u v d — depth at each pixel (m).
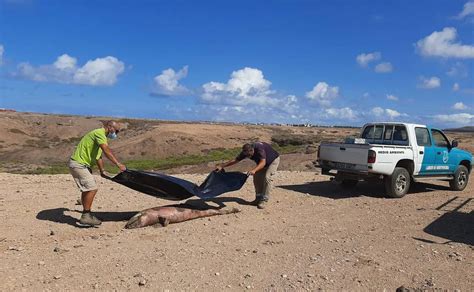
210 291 5.15
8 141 73.69
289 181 13.85
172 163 31.77
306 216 9.15
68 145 61.59
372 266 6.06
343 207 10.18
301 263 6.11
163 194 8.76
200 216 8.53
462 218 9.16
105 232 7.46
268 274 5.69
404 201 11.09
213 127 81.12
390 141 12.45
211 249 6.65
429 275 5.79
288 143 56.34
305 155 24.23
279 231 7.86
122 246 6.68
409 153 11.78
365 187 13.09
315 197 11.29
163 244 6.84
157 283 5.32
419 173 12.14
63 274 5.53
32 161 53.25
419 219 9.02
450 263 6.28
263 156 9.30
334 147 11.82
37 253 6.28
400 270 5.93
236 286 5.30
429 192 12.72
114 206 9.32
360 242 7.26
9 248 6.44
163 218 7.93
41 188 11.19
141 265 5.89
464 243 7.34
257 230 7.88
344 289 5.29
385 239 7.48
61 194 10.38
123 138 66.62
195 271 5.72
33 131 83.81
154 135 62.03
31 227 7.57
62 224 7.80
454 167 13.02
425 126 12.41
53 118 92.88
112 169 27.62
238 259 6.23
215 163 26.27
